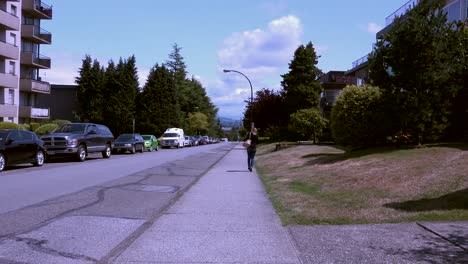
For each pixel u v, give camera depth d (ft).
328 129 161.58
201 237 23.06
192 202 34.45
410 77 55.47
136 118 237.66
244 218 28.04
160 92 240.53
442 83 54.85
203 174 58.23
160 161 83.10
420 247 20.40
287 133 169.68
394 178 38.96
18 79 147.54
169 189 42.45
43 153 69.67
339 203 32.24
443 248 20.16
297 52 168.66
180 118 256.32
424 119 55.72
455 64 54.08
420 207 28.45
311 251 20.27
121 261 18.90
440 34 54.24
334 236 22.88
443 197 30.14
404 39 54.54
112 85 223.10
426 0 56.44
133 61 234.17
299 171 56.13
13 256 19.48
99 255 19.76
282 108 165.58
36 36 159.63
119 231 24.41
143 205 33.01
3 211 29.86
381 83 58.70
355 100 65.57
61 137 77.20
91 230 24.57
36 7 159.63
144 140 135.33
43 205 32.32
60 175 53.88
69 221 26.81
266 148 143.84
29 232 23.86
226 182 48.52
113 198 36.19
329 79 202.28
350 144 67.87
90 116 218.38
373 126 63.93
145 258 19.34
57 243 21.70
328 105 196.34
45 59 165.99
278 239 22.54
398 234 22.80
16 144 61.93
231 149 166.91
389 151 56.13
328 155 72.38
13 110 143.33
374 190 35.83
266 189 42.47
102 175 54.34
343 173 46.93
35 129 128.67
